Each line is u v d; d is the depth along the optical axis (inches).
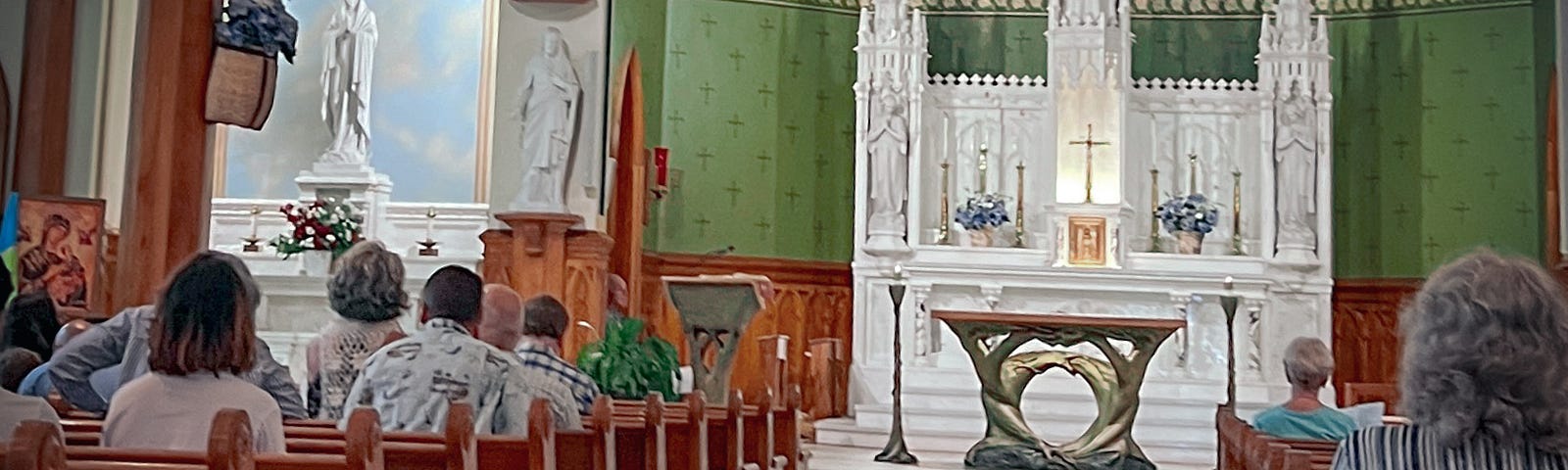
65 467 90.0
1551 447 86.2
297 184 507.8
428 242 484.1
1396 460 89.3
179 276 145.1
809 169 570.6
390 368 185.5
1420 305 90.8
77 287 325.4
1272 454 146.2
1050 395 498.3
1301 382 257.9
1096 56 550.0
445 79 530.9
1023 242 554.3
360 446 115.6
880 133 542.9
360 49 517.3
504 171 438.9
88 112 390.0
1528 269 88.4
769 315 556.7
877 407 494.3
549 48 429.7
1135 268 538.9
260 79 323.9
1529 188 541.0
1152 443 474.6
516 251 425.7
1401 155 561.3
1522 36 546.6
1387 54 566.3
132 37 410.6
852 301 571.5
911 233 542.6
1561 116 509.4
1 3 373.7
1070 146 550.0
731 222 557.6
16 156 373.4
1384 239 561.3
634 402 261.7
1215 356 528.1
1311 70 545.6
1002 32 587.2
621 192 510.6
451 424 128.8
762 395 239.1
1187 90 561.9
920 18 550.0
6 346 223.9
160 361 143.6
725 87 560.1
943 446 470.0
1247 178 555.8
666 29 552.4
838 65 575.8
